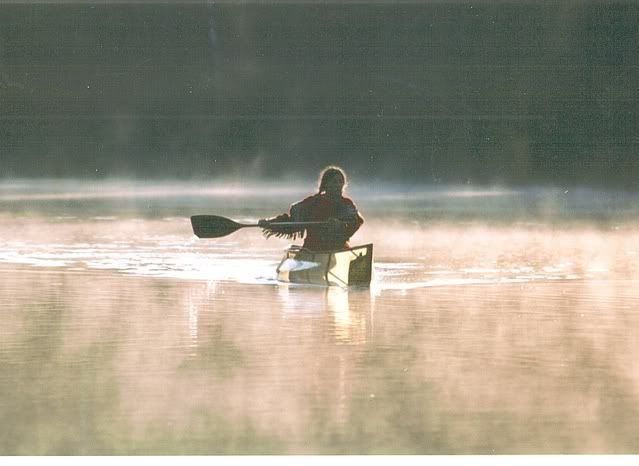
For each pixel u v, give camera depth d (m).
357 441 24.89
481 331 36.72
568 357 32.78
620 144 174.38
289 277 48.22
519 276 50.38
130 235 69.06
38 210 90.69
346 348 33.88
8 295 43.56
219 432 25.41
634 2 183.12
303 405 27.50
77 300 42.41
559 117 184.88
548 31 188.88
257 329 36.78
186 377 30.08
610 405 27.64
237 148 188.00
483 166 156.88
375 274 51.06
